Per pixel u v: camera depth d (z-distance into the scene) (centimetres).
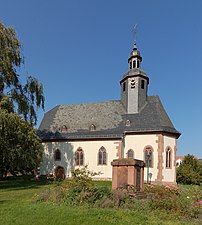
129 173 1288
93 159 3303
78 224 787
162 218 884
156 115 3294
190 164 4050
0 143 1988
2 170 2344
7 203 1172
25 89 2691
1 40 2425
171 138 3183
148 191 1211
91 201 1066
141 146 3144
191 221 863
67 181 1312
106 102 3828
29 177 3447
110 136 3238
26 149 2295
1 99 2353
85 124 3625
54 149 3556
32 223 796
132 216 881
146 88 3594
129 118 3406
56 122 3862
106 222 804
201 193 1140
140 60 3669
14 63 2500
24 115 2598
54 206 1042
